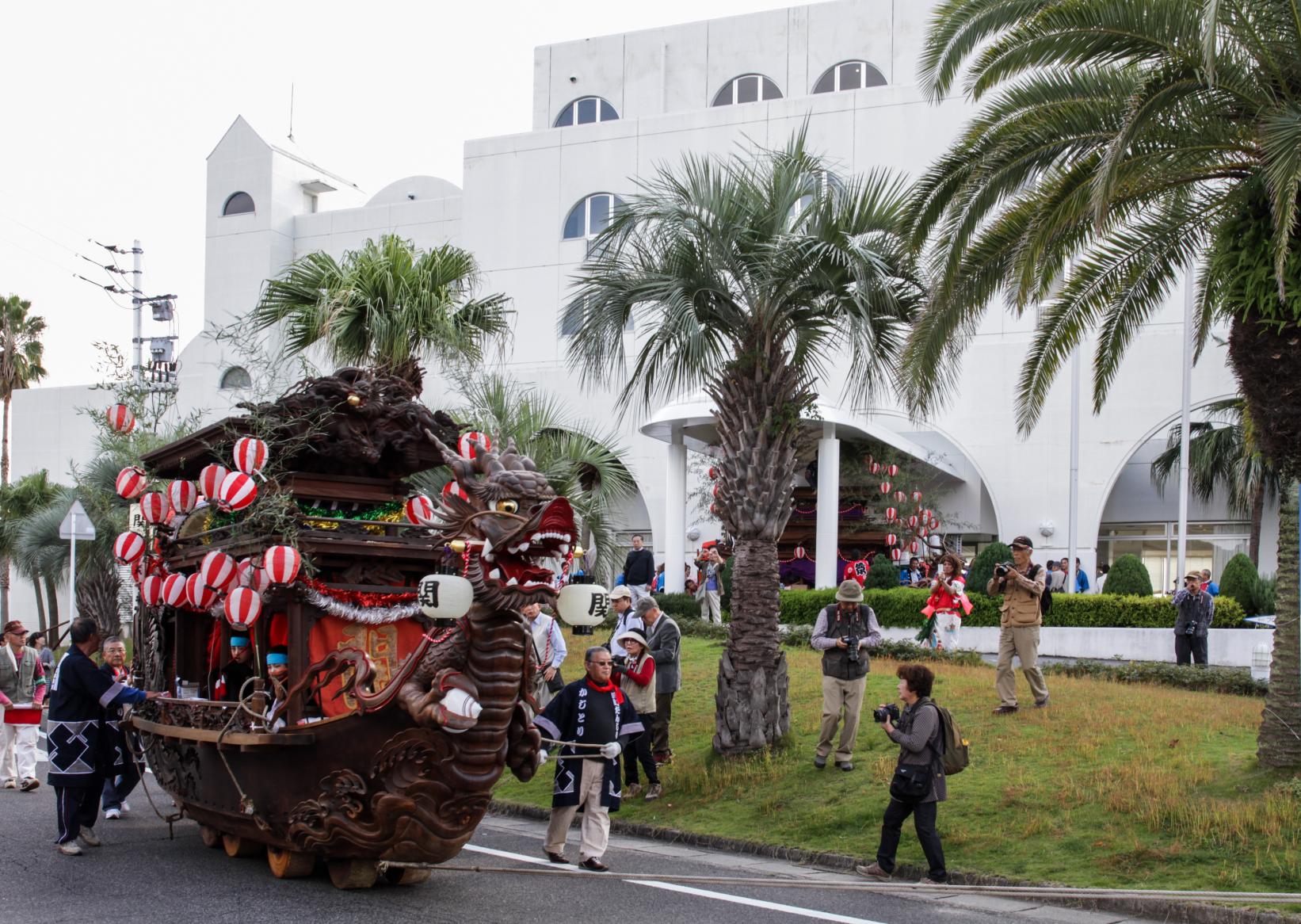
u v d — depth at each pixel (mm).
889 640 19656
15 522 33719
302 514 9219
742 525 13062
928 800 9227
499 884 9008
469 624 7816
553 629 13570
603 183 37844
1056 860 9266
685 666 18359
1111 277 13234
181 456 10344
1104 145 11453
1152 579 33438
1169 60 10922
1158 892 6965
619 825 11656
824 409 27812
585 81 41594
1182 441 26453
